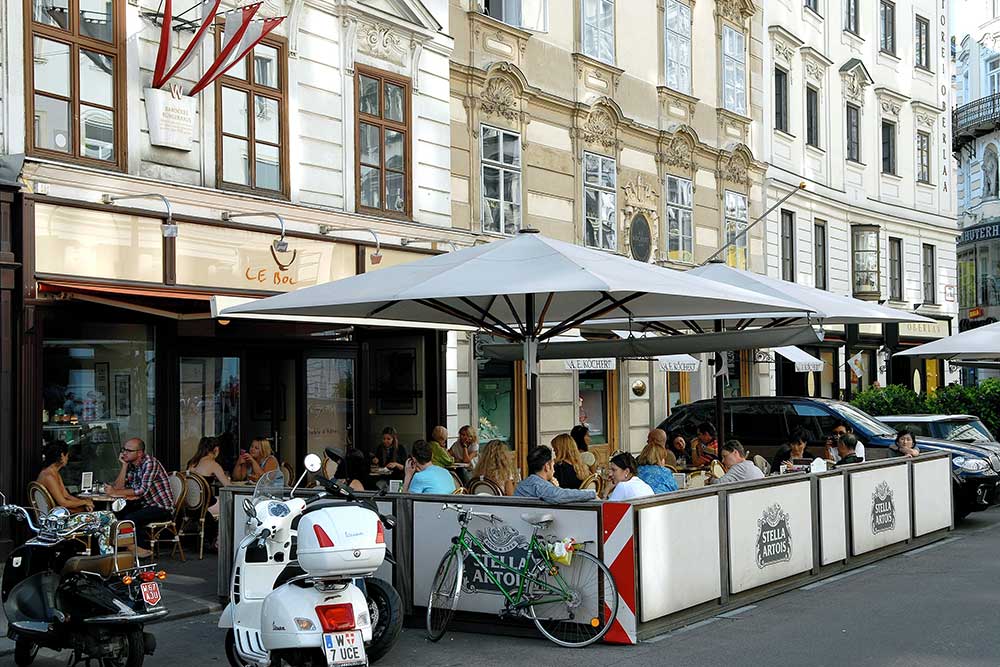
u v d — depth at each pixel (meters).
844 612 10.12
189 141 14.33
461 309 12.86
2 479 12.10
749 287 15.09
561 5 22.28
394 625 8.43
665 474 12.10
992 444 18.20
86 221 12.95
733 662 8.31
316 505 7.36
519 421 21.05
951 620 9.70
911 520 14.14
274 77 15.77
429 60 18.53
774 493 11.05
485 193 20.12
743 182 28.36
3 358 12.14
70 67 13.07
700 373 27.05
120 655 7.90
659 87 25.19
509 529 9.30
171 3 14.15
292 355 16.89
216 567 12.57
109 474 13.79
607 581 8.90
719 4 27.48
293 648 7.27
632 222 24.00
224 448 15.66
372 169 17.36
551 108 21.84
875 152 35.06
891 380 35.91
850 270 33.50
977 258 49.75
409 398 18.86
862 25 34.69
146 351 14.41
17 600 8.30
